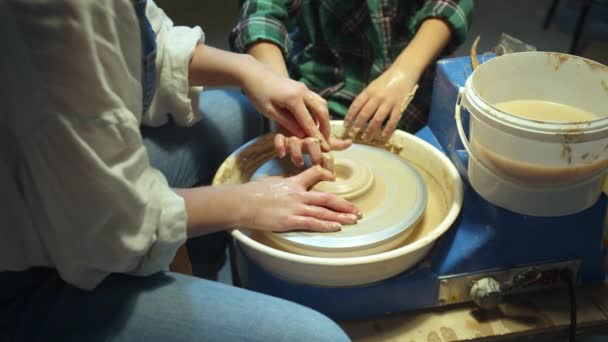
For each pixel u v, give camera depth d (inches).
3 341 29.2
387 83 44.8
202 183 48.0
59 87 22.4
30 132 23.0
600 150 30.9
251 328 28.9
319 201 35.8
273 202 34.9
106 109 23.8
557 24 96.4
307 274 34.3
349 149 43.3
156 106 41.8
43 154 23.5
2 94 22.7
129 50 25.4
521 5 102.9
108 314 29.2
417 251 34.1
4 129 23.6
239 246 38.1
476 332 35.7
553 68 36.5
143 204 26.4
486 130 32.5
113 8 23.6
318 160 38.9
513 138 31.0
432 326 36.3
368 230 35.3
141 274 29.9
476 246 36.0
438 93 44.4
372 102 43.9
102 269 27.6
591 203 34.4
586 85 35.7
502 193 34.3
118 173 24.7
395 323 36.6
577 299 37.7
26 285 30.2
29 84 22.2
